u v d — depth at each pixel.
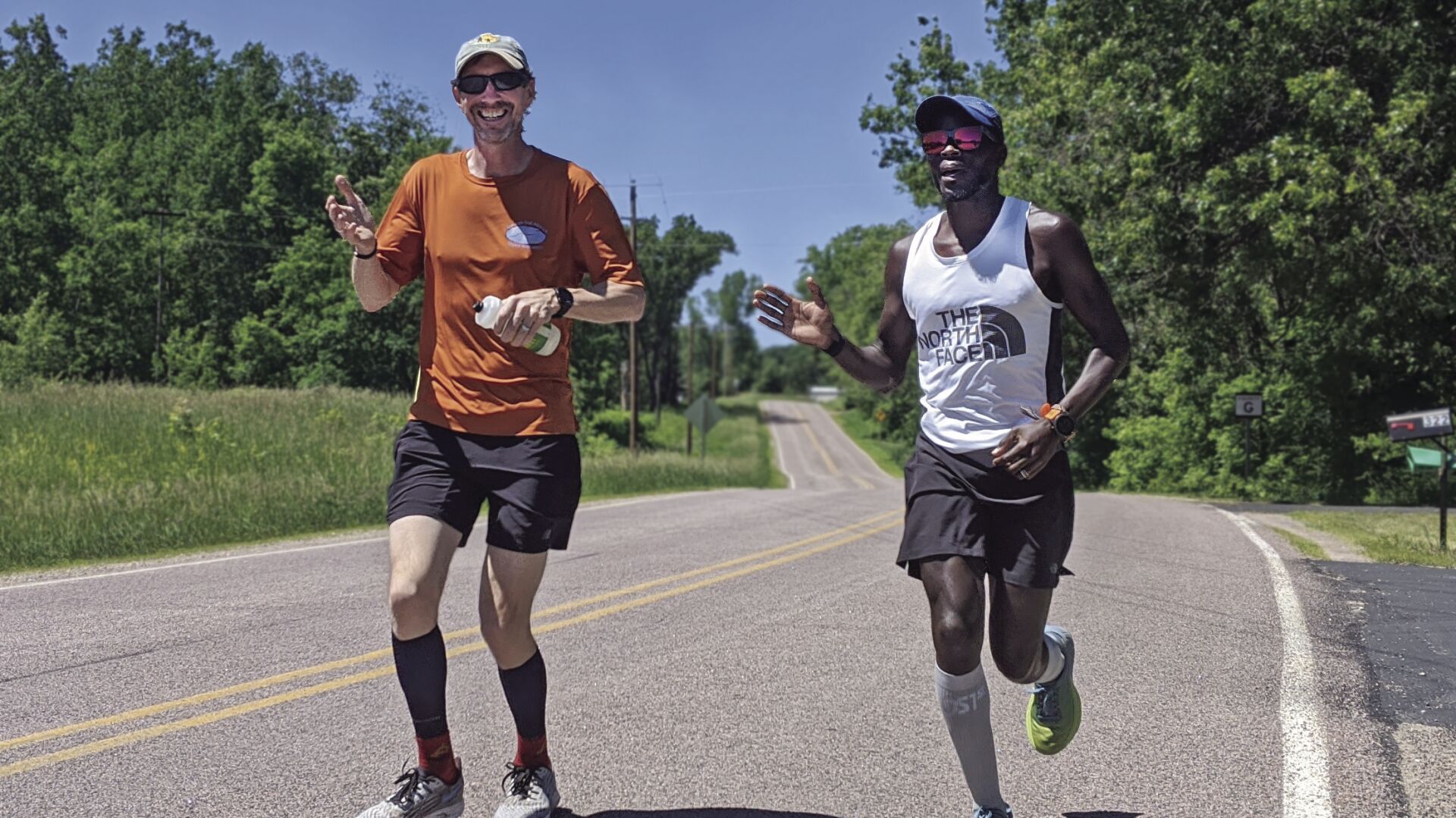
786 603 7.00
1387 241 17.80
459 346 3.18
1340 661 5.25
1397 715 4.35
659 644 5.77
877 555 9.49
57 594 7.40
